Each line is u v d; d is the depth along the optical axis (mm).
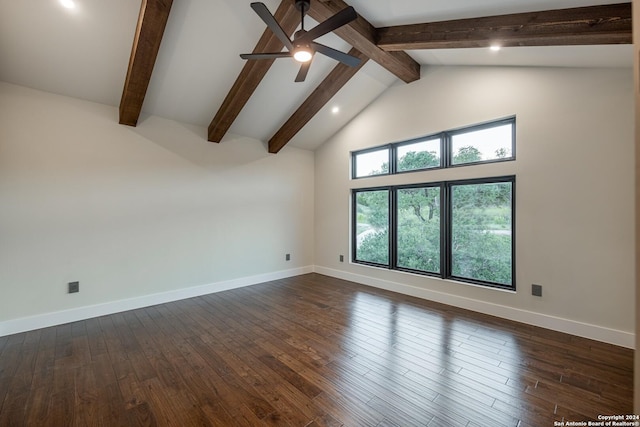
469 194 3910
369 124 5047
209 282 4668
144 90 3367
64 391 2168
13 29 2660
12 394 2135
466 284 3822
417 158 4488
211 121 4492
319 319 3518
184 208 4426
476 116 3725
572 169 3004
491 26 2727
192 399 2072
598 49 2504
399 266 4750
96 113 3703
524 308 3330
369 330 3189
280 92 4309
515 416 1870
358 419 1860
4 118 3164
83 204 3615
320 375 2352
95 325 3395
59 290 3455
